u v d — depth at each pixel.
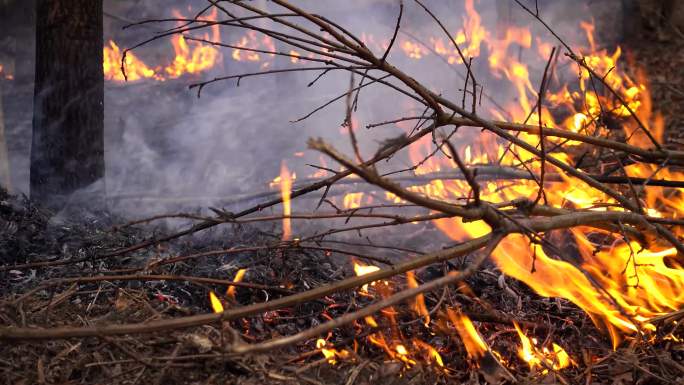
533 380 3.16
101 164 5.39
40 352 2.95
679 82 8.72
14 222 4.20
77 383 2.80
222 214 3.70
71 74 5.16
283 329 3.42
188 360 2.92
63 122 5.21
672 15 10.19
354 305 3.57
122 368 2.88
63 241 4.16
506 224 2.79
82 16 5.15
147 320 3.25
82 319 3.22
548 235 4.52
